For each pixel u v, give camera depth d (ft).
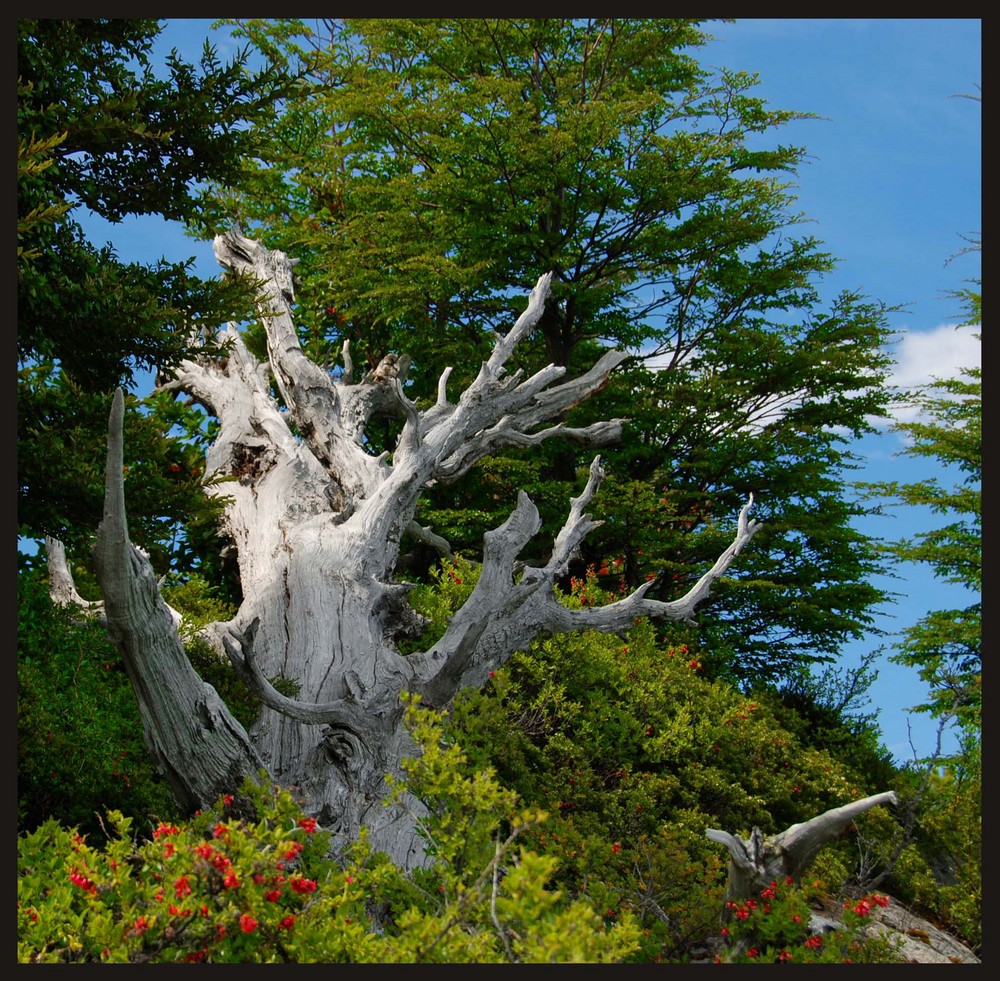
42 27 28.99
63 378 29.76
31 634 27.53
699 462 56.59
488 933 14.58
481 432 41.73
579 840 26.66
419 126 57.67
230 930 14.33
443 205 57.31
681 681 40.24
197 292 30.55
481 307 60.49
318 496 38.70
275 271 44.45
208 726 22.91
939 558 56.54
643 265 60.23
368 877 17.61
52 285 27.04
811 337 59.93
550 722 34.55
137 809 24.31
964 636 53.98
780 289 61.31
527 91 59.77
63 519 27.58
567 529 32.83
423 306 57.06
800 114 56.08
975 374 57.93
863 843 35.58
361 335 64.28
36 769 22.99
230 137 31.07
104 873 15.67
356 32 62.80
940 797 40.34
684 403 56.70
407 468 34.01
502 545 30.45
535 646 36.55
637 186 55.57
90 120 28.53
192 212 32.27
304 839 18.33
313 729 27.78
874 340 58.39
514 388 37.17
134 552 20.92
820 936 19.70
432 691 27.84
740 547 34.22
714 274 60.44
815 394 58.80
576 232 58.85
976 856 35.45
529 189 55.36
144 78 30.71
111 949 13.74
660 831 31.24
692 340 62.90
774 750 39.63
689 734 36.19
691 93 57.77
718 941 21.79
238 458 41.91
